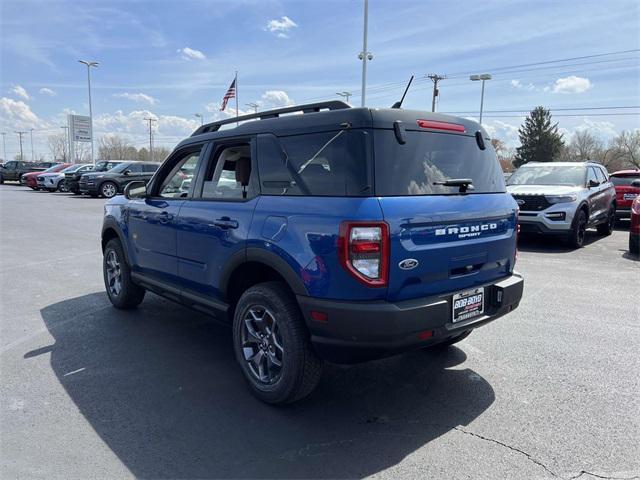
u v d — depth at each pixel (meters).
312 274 2.95
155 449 2.84
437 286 3.10
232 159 3.82
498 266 3.61
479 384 3.73
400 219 2.84
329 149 3.05
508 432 3.04
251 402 3.44
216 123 4.25
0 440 2.92
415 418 3.22
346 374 3.93
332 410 3.33
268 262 3.22
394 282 2.85
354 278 2.79
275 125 3.44
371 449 2.86
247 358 3.52
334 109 3.31
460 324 3.21
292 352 3.14
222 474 2.62
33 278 7.19
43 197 24.08
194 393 3.56
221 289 3.74
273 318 3.27
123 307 5.59
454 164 3.37
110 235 5.73
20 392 3.55
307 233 2.98
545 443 2.91
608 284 6.84
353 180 2.88
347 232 2.78
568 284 6.84
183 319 5.31
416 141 3.13
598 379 3.80
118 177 23.28
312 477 2.59
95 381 3.75
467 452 2.82
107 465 2.68
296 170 3.22
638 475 2.61
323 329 2.94
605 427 3.10
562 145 72.81
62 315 5.41
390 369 4.02
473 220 3.29
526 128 73.88
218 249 3.70
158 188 4.73
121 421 3.16
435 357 4.27
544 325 5.09
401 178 2.97
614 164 74.06
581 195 9.77
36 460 2.72
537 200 9.61
